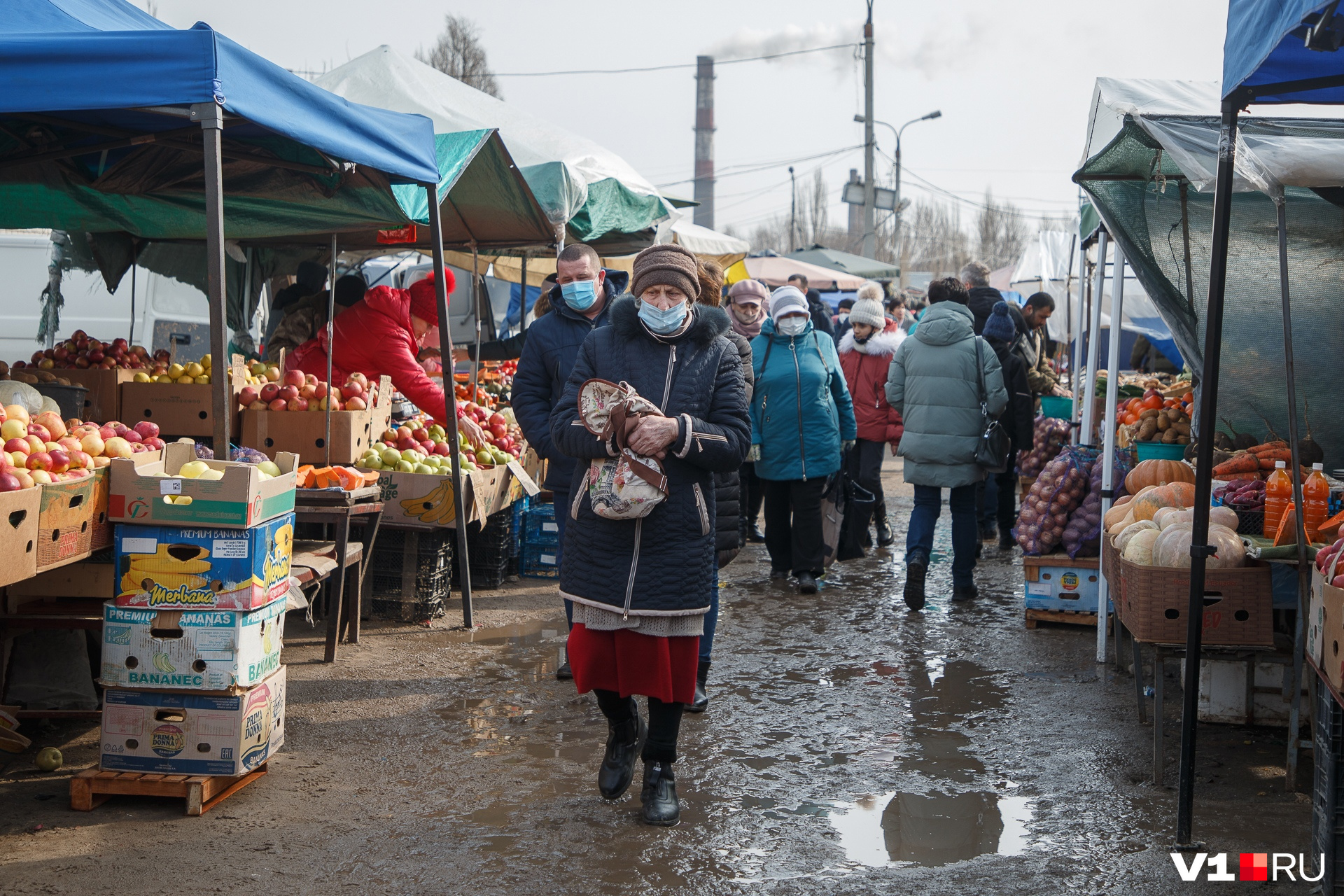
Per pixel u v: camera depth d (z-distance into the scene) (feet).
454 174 21.35
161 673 12.09
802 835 11.82
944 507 38.88
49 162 19.03
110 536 12.51
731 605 23.38
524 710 15.89
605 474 11.23
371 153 16.17
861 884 10.66
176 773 12.21
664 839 11.66
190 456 13.02
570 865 10.98
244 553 12.09
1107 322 48.03
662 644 11.50
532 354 15.75
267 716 12.96
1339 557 10.58
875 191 104.17
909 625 21.65
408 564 21.09
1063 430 34.88
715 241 44.75
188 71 12.25
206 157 12.38
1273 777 13.51
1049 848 11.49
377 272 49.44
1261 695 15.12
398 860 11.02
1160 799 12.82
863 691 17.29
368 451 20.89
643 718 15.93
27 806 12.05
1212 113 16.22
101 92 12.12
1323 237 18.75
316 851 11.17
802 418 23.73
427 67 29.96
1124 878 10.79
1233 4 11.10
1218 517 14.98
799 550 24.45
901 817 12.34
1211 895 10.46
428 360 33.27
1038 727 15.48
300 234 21.65
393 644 19.53
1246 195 18.81
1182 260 18.97
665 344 11.98
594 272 15.48
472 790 12.91
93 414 19.76
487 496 22.33
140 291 36.60
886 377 29.25
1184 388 25.72
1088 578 20.97
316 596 20.80
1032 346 34.40
